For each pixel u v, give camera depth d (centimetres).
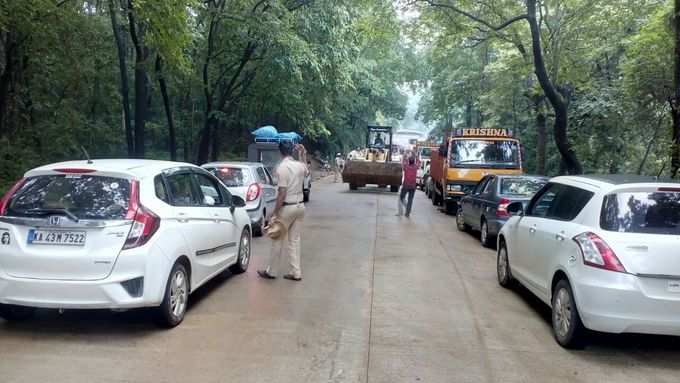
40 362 485
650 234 524
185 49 1617
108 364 484
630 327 507
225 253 764
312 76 2175
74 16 1538
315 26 2086
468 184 1717
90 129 2062
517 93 2892
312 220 1512
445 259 1011
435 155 2144
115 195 553
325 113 2778
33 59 1691
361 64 3388
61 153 1859
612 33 1850
